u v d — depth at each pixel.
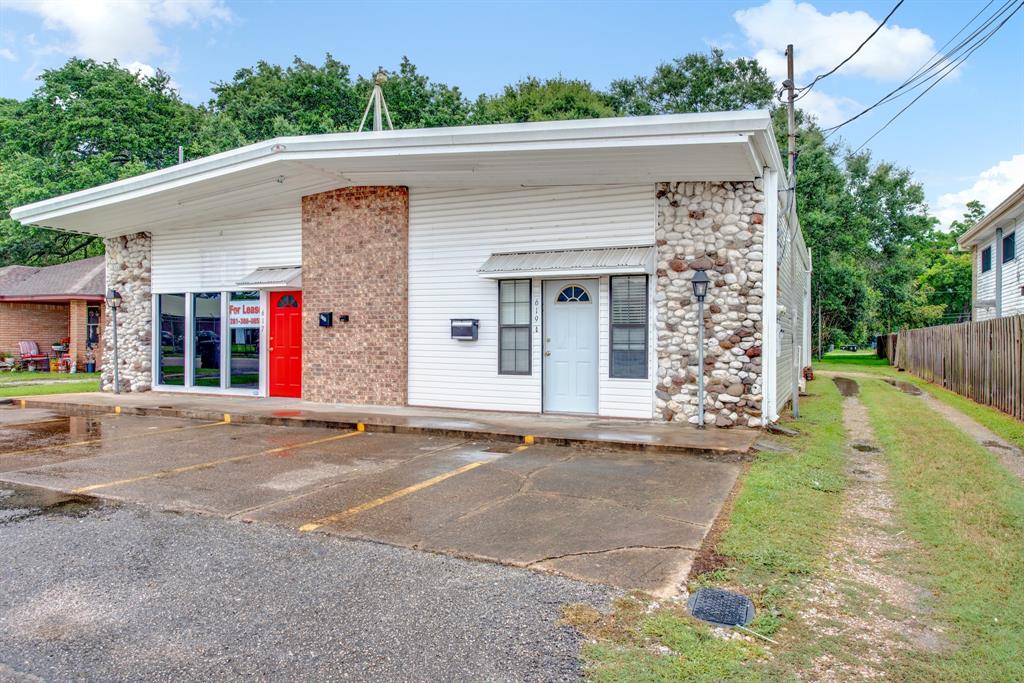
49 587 4.03
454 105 34.44
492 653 3.20
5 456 8.07
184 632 3.45
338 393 12.59
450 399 11.62
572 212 10.56
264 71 34.75
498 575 4.14
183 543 4.78
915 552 4.62
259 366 13.97
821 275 30.83
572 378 10.73
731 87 35.22
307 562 4.39
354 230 12.39
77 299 21.95
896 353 28.52
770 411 9.49
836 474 6.92
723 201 9.55
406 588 3.96
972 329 14.62
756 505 5.56
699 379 9.17
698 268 9.64
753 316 9.34
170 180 11.79
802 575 4.14
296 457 7.90
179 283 14.95
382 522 5.23
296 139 10.20
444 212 11.70
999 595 3.87
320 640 3.35
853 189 34.50
